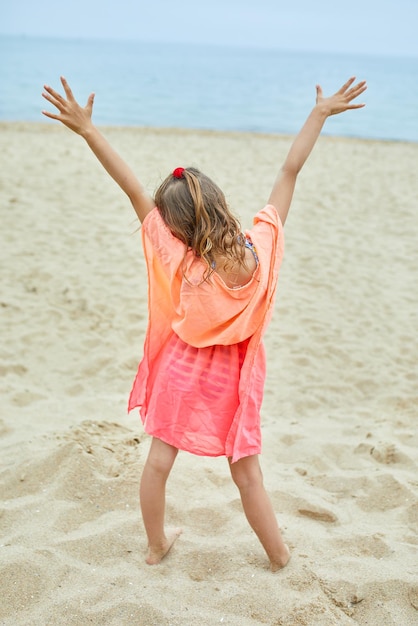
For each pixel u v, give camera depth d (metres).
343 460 3.52
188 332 2.30
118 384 4.48
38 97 26.52
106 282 6.40
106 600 2.25
